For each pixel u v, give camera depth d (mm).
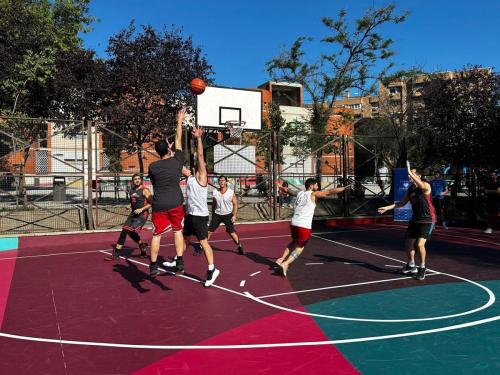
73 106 19969
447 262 8984
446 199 17500
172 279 7734
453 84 16859
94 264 9141
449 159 17125
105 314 5797
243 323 5398
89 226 13078
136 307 6105
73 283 7512
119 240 9516
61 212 15125
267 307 6062
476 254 9875
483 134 15453
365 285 7219
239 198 18406
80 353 4504
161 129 18609
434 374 3934
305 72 26438
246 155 20906
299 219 7707
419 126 20188
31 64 17719
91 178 13258
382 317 5574
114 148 18578
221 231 14211
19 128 17438
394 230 14398
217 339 4863
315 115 26938
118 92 18953
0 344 4766
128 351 4547
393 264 8867
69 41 23453
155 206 6121
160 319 5578
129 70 18422
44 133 19812
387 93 28703
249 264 8984
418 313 5715
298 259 9430
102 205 16812
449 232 13656
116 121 18406
